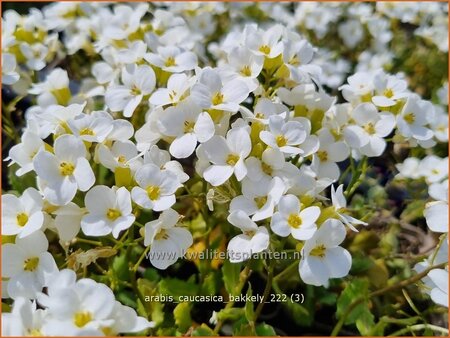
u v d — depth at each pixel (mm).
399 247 180
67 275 101
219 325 135
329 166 138
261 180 116
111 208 113
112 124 121
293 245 156
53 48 190
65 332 89
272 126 118
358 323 135
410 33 264
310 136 129
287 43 141
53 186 111
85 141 119
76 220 117
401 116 143
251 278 162
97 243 127
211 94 123
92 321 94
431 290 123
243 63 137
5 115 200
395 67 244
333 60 249
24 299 98
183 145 119
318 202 124
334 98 144
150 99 128
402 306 159
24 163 120
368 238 172
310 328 159
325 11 239
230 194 123
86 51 203
